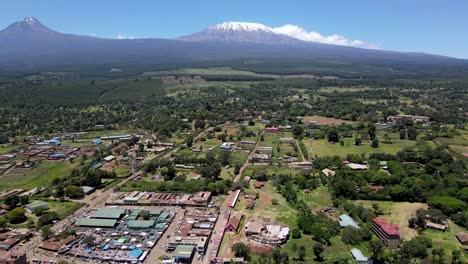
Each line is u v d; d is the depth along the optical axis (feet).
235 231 599.98
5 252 542.98
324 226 602.85
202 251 540.93
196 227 620.90
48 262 523.70
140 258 529.45
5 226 620.49
